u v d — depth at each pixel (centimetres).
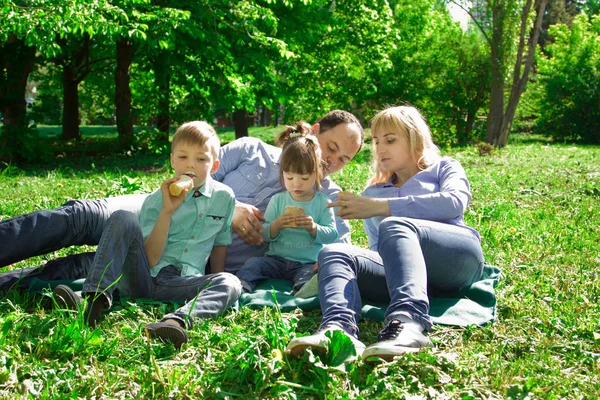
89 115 4428
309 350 260
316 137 437
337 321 290
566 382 258
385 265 307
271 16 1415
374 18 2080
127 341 295
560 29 3081
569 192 831
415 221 330
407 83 2606
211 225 379
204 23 1420
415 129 377
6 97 1398
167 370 263
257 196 456
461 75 2555
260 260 407
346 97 2436
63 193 751
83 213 370
